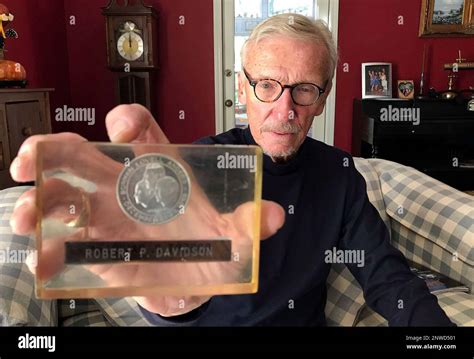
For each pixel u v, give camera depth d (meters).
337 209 0.91
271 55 0.78
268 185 0.86
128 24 2.87
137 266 0.35
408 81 3.29
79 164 0.34
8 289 0.77
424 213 1.36
